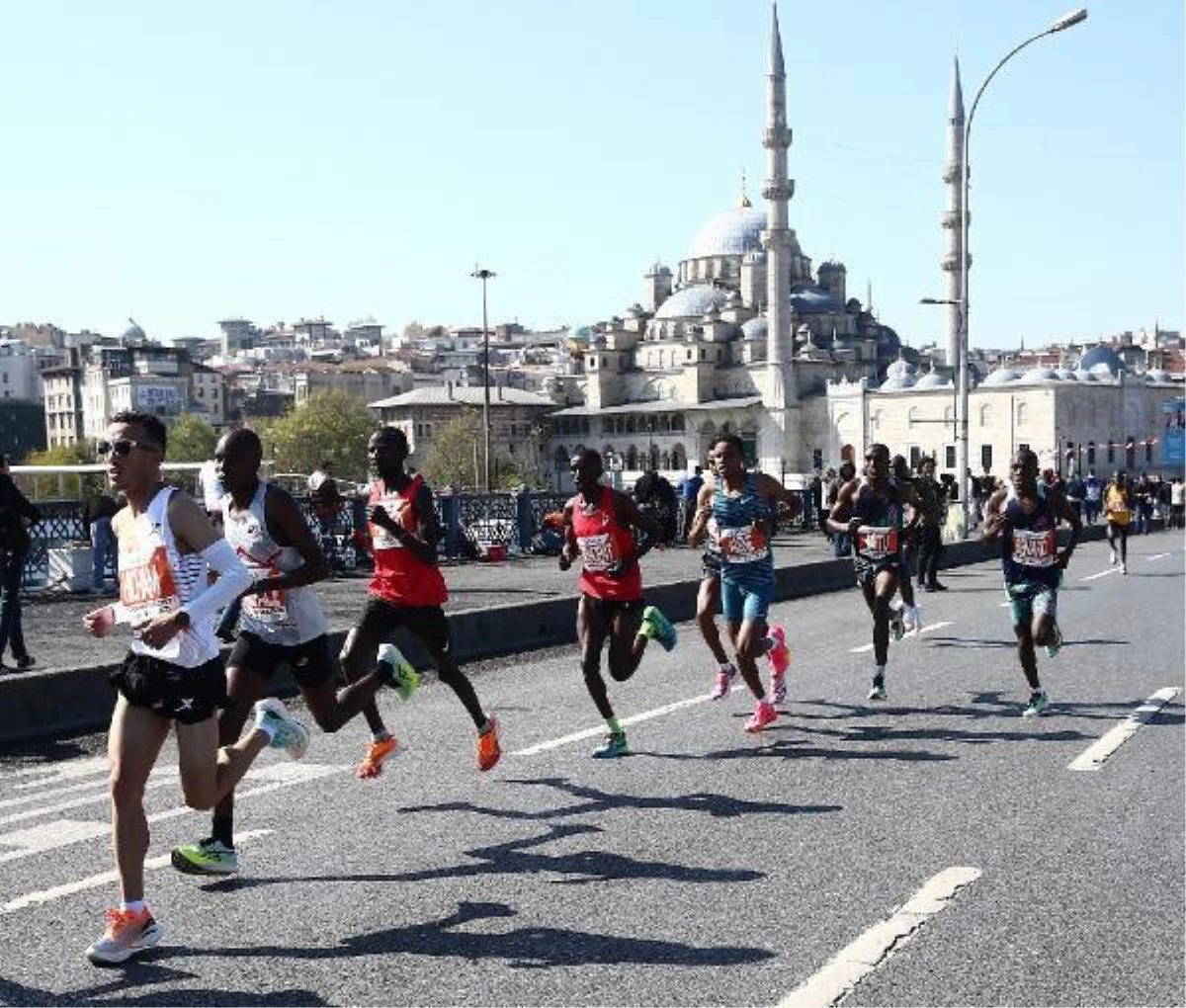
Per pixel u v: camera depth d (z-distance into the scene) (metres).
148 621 4.95
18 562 12.12
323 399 139.50
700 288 150.12
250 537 6.42
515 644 15.36
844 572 24.83
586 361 147.75
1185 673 11.77
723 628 17.42
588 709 10.48
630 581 8.55
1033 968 4.59
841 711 10.12
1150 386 128.62
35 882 5.88
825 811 6.90
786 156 123.69
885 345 157.75
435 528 7.56
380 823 6.83
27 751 9.57
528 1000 4.36
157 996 4.45
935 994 4.36
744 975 4.55
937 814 6.79
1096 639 14.47
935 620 17.22
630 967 4.65
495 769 8.17
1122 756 8.22
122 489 4.98
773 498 9.37
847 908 5.27
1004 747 8.56
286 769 8.27
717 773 7.93
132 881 4.83
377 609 7.62
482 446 124.06
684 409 136.00
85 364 180.75
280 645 6.56
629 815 6.90
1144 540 41.75
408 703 11.01
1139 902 5.31
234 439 6.35
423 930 5.09
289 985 4.53
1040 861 5.91
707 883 5.64
